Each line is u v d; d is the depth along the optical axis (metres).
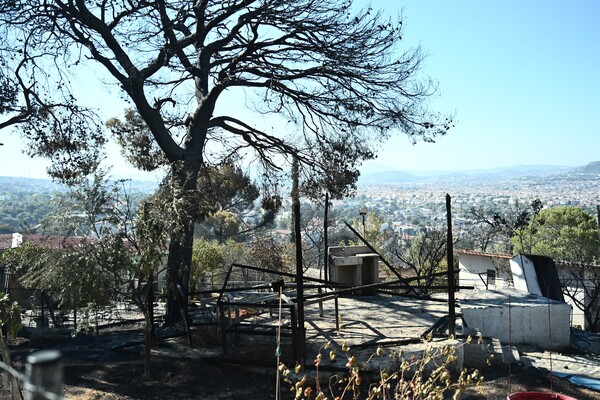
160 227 9.97
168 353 10.91
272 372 9.89
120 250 9.44
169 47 14.99
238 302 10.62
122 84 15.02
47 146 17.80
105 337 13.50
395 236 43.22
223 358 10.36
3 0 14.55
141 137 19.70
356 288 11.07
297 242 9.78
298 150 17.69
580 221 38.91
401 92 16.22
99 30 14.72
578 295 23.17
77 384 9.20
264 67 16.02
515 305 13.47
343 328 12.37
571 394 9.36
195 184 15.57
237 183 28.53
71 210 9.61
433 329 11.72
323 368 9.73
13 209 78.62
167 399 8.73
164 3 15.32
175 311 14.75
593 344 14.14
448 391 9.21
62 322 15.08
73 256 9.37
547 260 17.20
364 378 9.67
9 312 6.42
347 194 17.62
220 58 17.45
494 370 10.56
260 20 15.34
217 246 30.97
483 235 44.53
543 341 13.31
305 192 17.94
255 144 18.00
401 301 15.87
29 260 9.80
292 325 9.95
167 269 12.42
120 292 9.71
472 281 30.86
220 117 17.30
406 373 9.83
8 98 16.59
